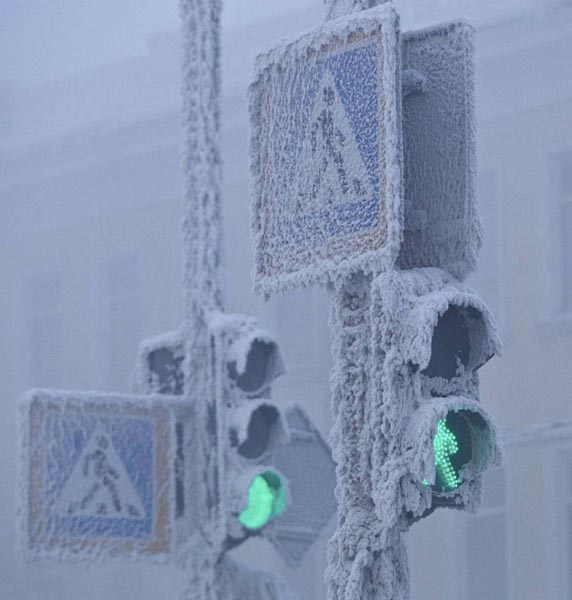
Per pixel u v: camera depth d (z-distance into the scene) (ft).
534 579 140.05
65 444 56.80
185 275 61.11
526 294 143.54
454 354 37.14
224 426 57.62
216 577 57.52
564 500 140.05
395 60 37.60
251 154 39.75
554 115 143.54
